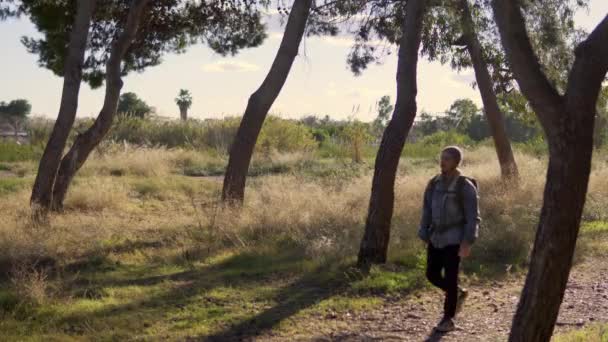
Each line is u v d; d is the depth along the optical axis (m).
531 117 18.80
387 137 10.27
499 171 19.03
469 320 8.09
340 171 21.91
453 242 7.50
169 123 33.31
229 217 12.89
